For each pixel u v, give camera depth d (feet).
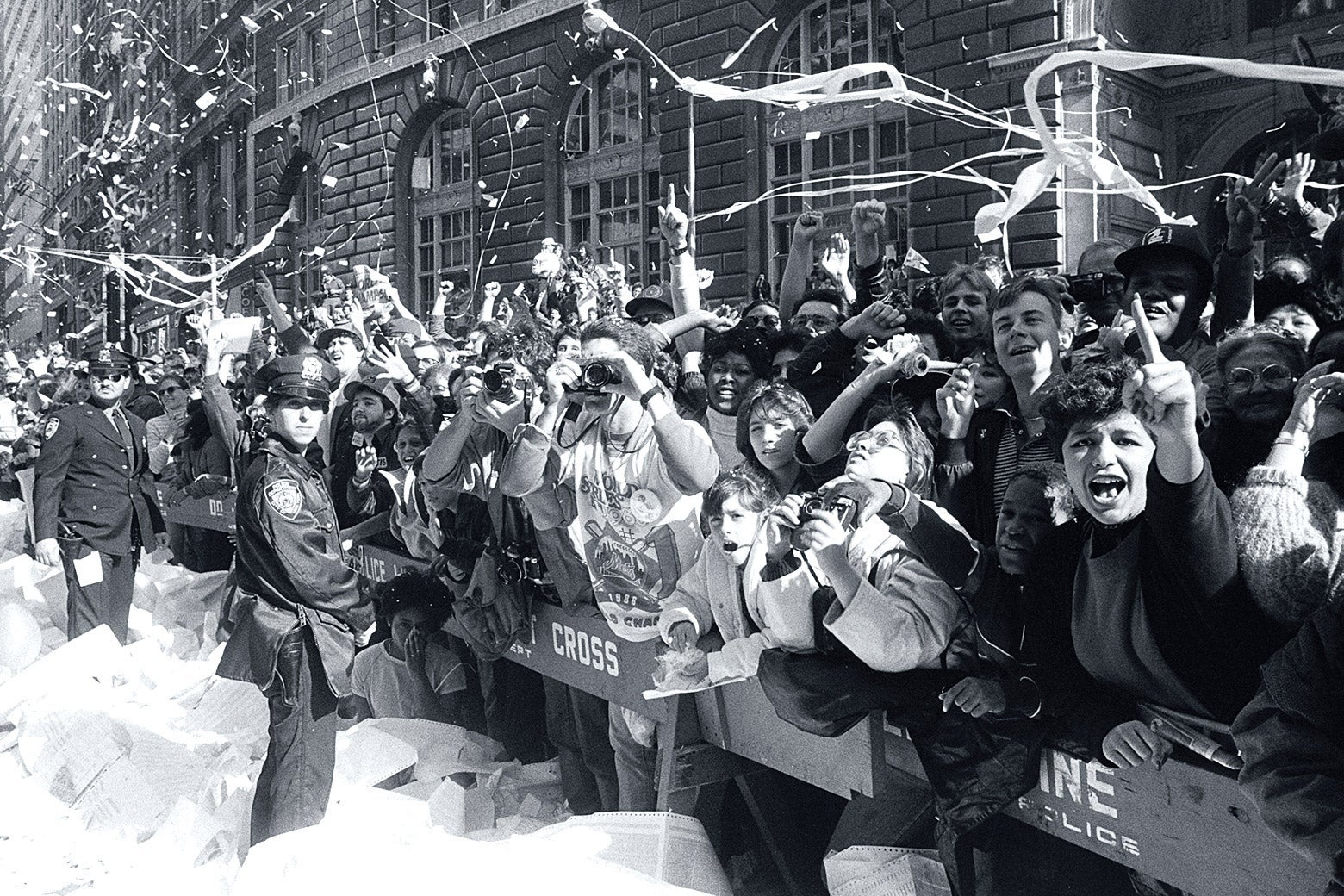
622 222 60.44
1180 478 6.15
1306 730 5.87
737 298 52.24
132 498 21.45
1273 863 6.34
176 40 108.27
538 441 11.21
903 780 9.16
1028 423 9.77
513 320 24.09
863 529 8.78
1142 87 41.09
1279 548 6.48
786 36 51.78
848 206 48.75
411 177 74.33
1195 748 6.73
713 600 10.14
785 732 9.79
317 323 28.89
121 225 87.97
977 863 8.54
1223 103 40.32
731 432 12.81
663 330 14.37
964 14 42.32
